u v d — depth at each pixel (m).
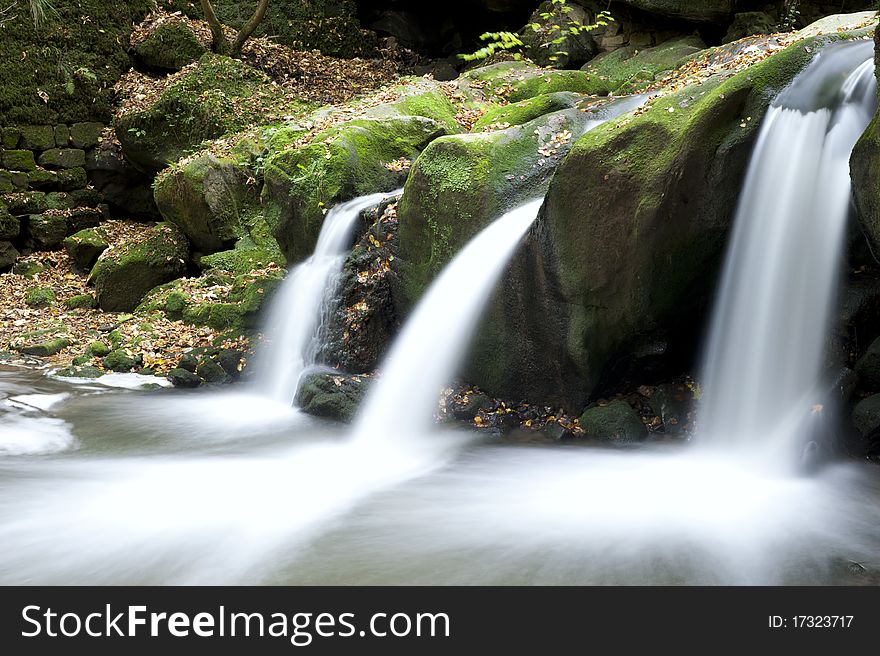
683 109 5.75
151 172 13.82
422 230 7.39
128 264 11.29
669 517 4.77
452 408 6.91
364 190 8.91
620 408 6.36
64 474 5.61
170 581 4.00
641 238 5.82
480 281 6.84
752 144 5.73
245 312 9.27
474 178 7.01
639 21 13.30
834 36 5.99
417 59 16.61
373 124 9.46
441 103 10.89
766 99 5.72
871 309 5.61
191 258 11.77
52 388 8.12
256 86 13.58
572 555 4.23
